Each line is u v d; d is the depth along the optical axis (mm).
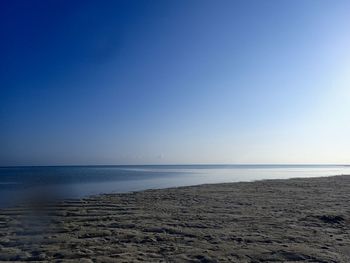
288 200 16188
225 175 53188
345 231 9250
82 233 9414
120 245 8094
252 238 8547
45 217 11977
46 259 7062
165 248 7746
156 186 28078
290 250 7340
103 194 20047
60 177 46156
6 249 7844
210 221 10922
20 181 35375
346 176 38406
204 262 6719
